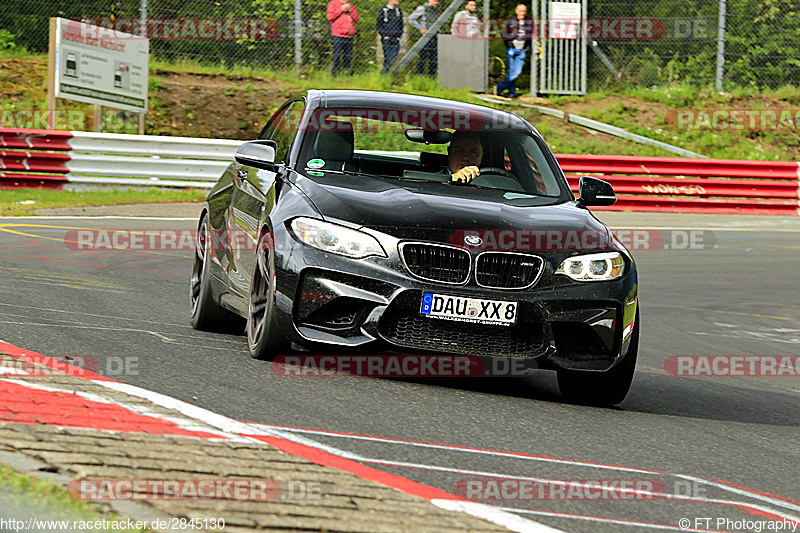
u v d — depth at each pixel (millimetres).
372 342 14219
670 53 67312
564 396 15625
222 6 60250
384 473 10039
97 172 45656
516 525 8859
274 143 17297
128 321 18484
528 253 14625
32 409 10680
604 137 61125
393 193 15602
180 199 45094
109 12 58719
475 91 62688
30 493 8047
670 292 31109
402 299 14219
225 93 57656
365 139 17625
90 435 9898
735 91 66438
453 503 9258
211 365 14656
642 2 65625
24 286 21344
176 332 17828
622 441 13000
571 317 14656
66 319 17672
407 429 12172
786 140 63750
